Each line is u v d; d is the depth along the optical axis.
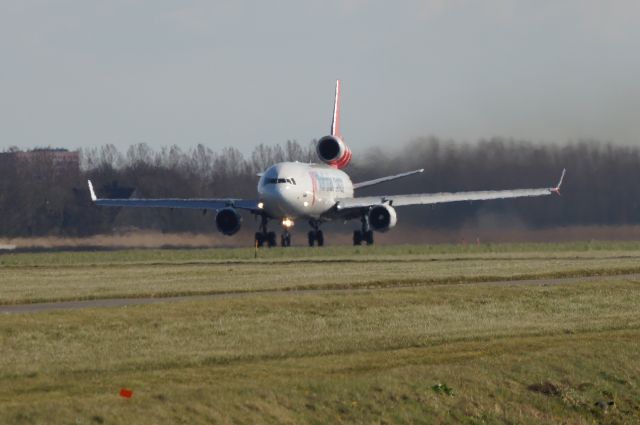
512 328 138.75
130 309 139.12
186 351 116.94
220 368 109.00
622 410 114.50
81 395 95.38
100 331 126.06
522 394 112.12
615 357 124.06
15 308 145.12
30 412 88.25
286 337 127.44
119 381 101.44
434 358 118.06
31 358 111.38
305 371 108.75
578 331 138.50
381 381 106.31
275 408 97.69
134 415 91.00
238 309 143.00
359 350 121.38
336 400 101.44
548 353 122.88
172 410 93.19
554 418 110.25
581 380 117.50
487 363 116.56
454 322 142.38
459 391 109.06
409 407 103.81
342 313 144.75
